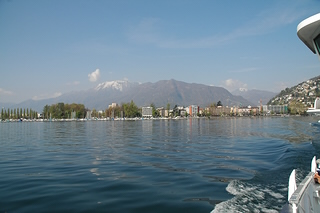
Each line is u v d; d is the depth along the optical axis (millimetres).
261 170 19984
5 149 34188
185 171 19688
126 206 12008
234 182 16125
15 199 13031
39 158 26359
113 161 24281
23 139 50250
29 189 14789
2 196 13500
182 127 95625
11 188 15000
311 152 29062
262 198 12844
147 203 12414
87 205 12148
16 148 35281
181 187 15180
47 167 21406
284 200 12461
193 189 14742
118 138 51250
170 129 83625
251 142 42281
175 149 33344
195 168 20844
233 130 74750
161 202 12523
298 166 21047
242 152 30391
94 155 28250
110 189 14789
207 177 17672
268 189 14383
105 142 43219
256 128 83125
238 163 23094
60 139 49781
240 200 12617
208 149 33312
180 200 12797
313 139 45844
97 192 14195
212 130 75500
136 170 20062
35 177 17781
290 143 39906
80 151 31719
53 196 13484
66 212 11328
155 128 91375
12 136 58594
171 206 11977
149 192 14188
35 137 55344
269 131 68688
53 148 35062
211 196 13406
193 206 11953
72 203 12414
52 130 85750
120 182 16344
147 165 22172
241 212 11070
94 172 19375
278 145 37469
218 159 25312
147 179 17141
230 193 13836
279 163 22859
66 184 15883
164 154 28781
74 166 21812
